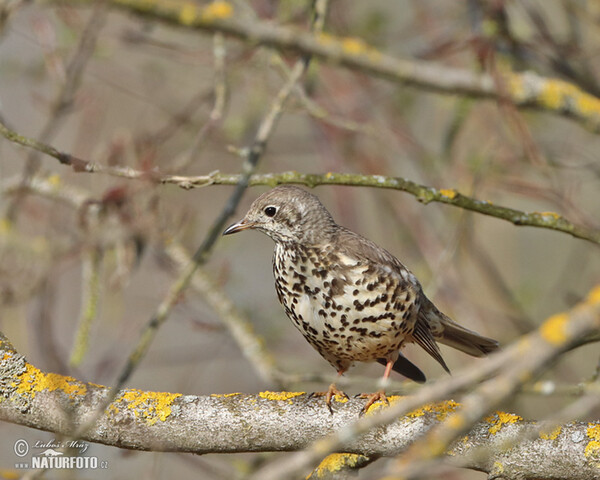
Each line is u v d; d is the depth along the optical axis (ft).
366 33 47.60
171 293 25.85
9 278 36.17
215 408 26.53
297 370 46.09
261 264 61.26
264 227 34.37
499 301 51.52
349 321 33.04
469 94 33.27
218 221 26.73
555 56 40.78
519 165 44.75
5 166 49.34
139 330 48.98
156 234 39.42
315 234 33.47
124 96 51.57
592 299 13.71
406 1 54.85
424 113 54.80
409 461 13.97
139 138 39.42
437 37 46.21
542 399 48.52
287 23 38.58
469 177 46.73
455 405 26.09
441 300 50.24
